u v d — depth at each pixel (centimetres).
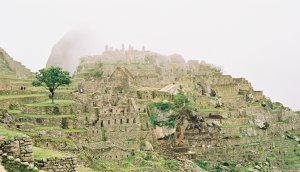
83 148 15162
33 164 4744
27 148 4712
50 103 17738
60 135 15075
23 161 4681
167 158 19638
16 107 16450
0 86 19150
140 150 18288
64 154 5219
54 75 17838
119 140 18588
